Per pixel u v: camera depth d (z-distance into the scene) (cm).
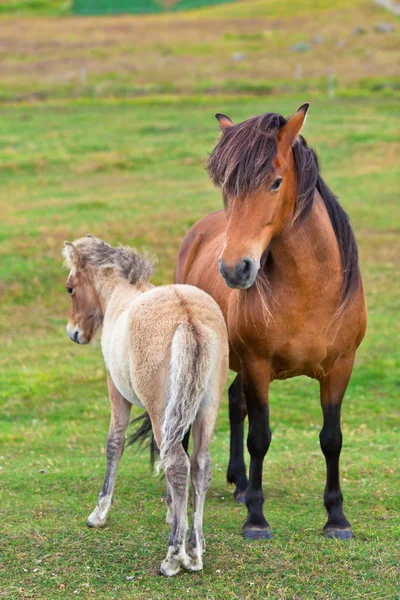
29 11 9725
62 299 2053
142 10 9731
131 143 3909
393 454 1103
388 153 3541
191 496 916
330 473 778
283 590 639
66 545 744
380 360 1614
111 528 797
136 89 5572
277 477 1005
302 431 1273
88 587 656
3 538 760
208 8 9625
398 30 7194
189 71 6153
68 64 6462
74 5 9956
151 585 657
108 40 7544
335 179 3184
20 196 3019
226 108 4825
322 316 736
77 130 4247
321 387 788
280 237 708
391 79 5678
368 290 2059
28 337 1825
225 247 659
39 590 652
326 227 733
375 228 2592
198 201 2855
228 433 1286
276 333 737
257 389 768
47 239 2356
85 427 1305
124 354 724
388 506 871
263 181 656
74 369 1606
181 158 3628
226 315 820
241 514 856
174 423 638
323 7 8769
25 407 1418
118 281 845
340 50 6712
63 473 1015
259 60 6544
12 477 1001
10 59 6744
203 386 660
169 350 668
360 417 1348
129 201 2875
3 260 2209
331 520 770
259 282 732
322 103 4941
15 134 4122
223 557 711
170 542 673
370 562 685
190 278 975
